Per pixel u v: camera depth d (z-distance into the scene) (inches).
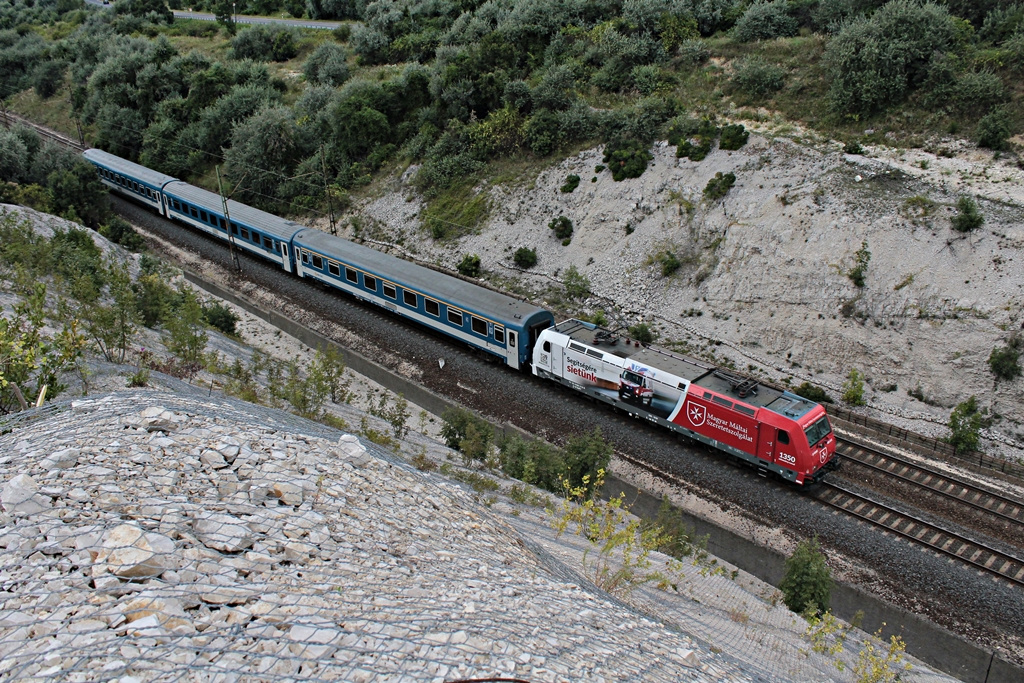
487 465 815.1
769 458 854.5
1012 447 927.0
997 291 987.9
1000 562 749.9
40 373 633.6
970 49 1333.7
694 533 839.7
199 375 871.1
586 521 596.4
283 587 280.4
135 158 2415.1
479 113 1831.9
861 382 1044.5
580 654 309.7
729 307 1198.3
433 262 1567.4
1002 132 1168.8
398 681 241.9
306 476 381.4
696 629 488.1
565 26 1953.7
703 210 1300.4
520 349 1113.4
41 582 255.9
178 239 1792.6
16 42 3339.1
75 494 313.7
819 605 682.8
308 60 2491.4
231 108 2187.5
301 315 1397.6
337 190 1865.2
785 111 1423.5
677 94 1566.2
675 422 943.0
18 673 214.2
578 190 1475.1
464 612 309.1
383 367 1219.2
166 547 281.9
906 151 1237.7
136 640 232.8
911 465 905.5
